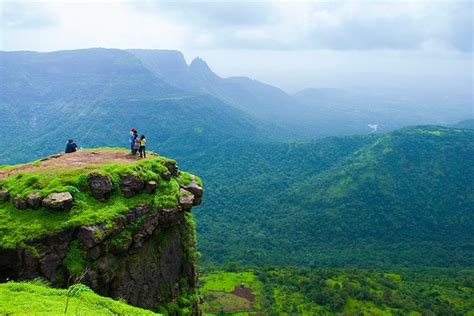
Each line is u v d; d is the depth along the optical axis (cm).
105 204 2544
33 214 2397
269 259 15600
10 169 2930
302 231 19312
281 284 11438
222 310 9588
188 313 2934
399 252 16838
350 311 9469
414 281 12288
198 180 3441
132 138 3341
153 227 2705
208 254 16262
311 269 13212
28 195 2438
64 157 3266
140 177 2780
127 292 2512
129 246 2542
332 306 9781
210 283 11431
